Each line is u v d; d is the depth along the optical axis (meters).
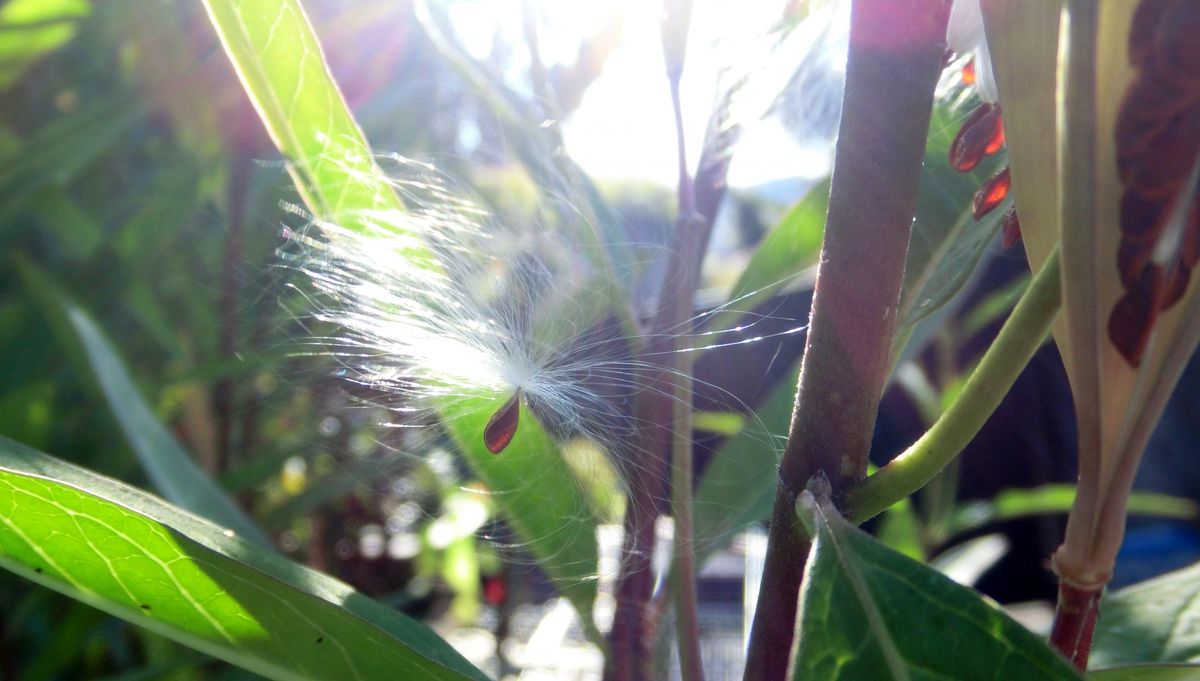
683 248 0.12
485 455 0.12
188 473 0.16
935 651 0.06
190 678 0.23
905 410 0.33
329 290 0.11
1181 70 0.05
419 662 0.08
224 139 0.25
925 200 0.11
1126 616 0.12
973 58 0.08
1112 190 0.06
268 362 0.17
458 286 0.11
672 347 0.11
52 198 0.27
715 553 0.14
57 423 0.27
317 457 0.31
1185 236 0.06
